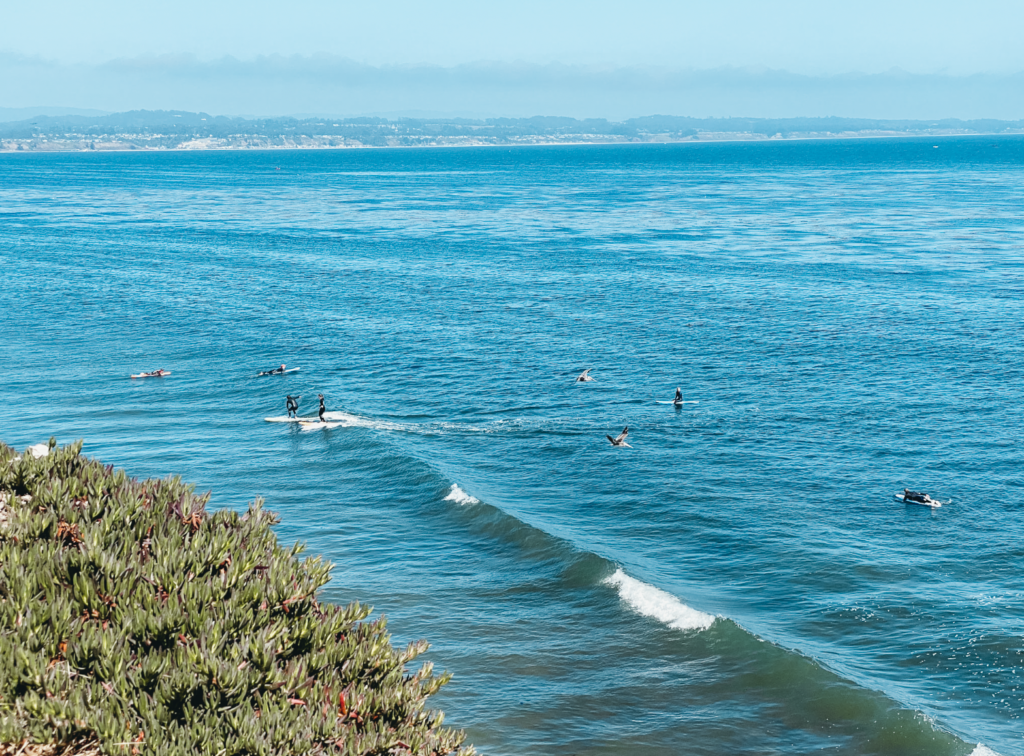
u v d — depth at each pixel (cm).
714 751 2333
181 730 1122
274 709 1198
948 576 3272
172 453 4697
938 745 2305
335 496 4122
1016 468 4334
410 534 3706
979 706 2514
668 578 3288
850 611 3038
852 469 4359
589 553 3334
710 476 4294
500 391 5797
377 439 4781
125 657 1199
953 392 5559
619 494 4097
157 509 1527
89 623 1239
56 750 1085
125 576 1320
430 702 2520
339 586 3222
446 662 2730
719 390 5731
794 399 5506
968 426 4944
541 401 5578
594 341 7050
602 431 4994
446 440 4900
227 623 1287
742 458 4538
